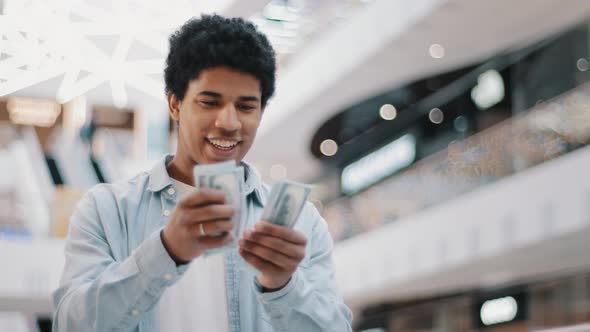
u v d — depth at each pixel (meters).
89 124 14.52
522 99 14.55
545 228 10.51
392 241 13.70
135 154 14.70
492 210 11.51
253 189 1.96
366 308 17.81
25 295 13.23
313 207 2.07
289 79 14.59
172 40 1.88
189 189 1.94
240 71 1.77
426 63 12.26
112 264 1.75
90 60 5.01
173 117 1.93
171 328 1.84
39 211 14.27
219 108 1.77
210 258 1.90
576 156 10.15
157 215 1.91
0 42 4.92
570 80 13.20
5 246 13.34
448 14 10.47
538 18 10.39
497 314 14.55
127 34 5.05
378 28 11.75
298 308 1.75
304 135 16.02
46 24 4.95
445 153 12.91
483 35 11.05
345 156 18.59
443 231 12.48
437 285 14.10
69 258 1.84
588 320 12.42
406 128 17.64
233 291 1.88
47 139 15.05
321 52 13.48
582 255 11.52
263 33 1.87
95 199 1.92
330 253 2.05
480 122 16.17
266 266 1.67
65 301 1.74
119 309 1.67
